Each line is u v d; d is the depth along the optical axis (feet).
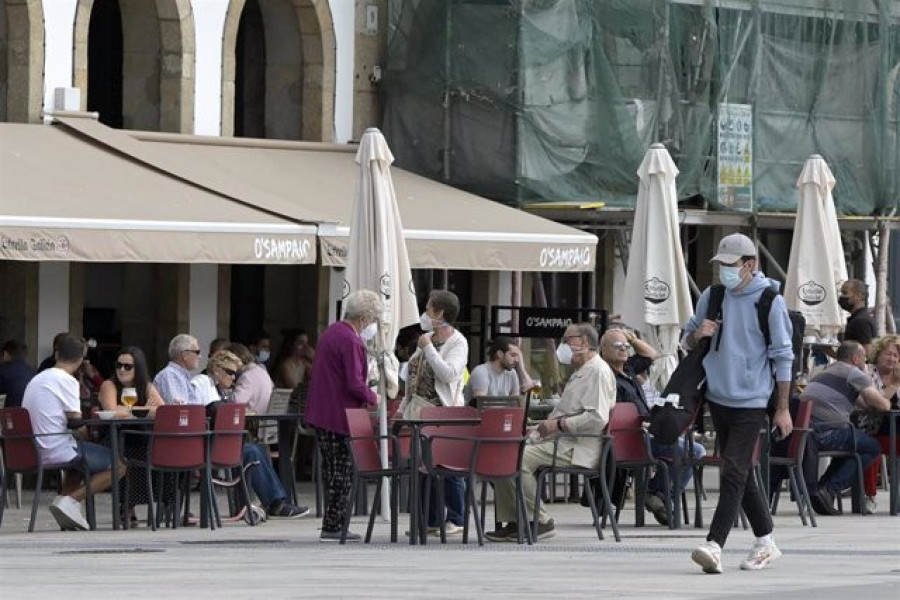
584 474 152.97
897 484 186.80
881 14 274.16
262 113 250.16
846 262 293.64
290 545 146.92
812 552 143.23
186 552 139.95
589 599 105.29
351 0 249.75
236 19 239.71
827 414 185.88
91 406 194.08
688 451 166.61
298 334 223.30
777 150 266.36
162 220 191.21
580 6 246.27
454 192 237.25
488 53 243.40
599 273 270.26
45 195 192.54
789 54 266.98
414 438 146.41
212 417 172.35
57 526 167.32
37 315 224.53
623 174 249.34
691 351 127.95
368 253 173.37
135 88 237.25
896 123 276.41
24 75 223.30
